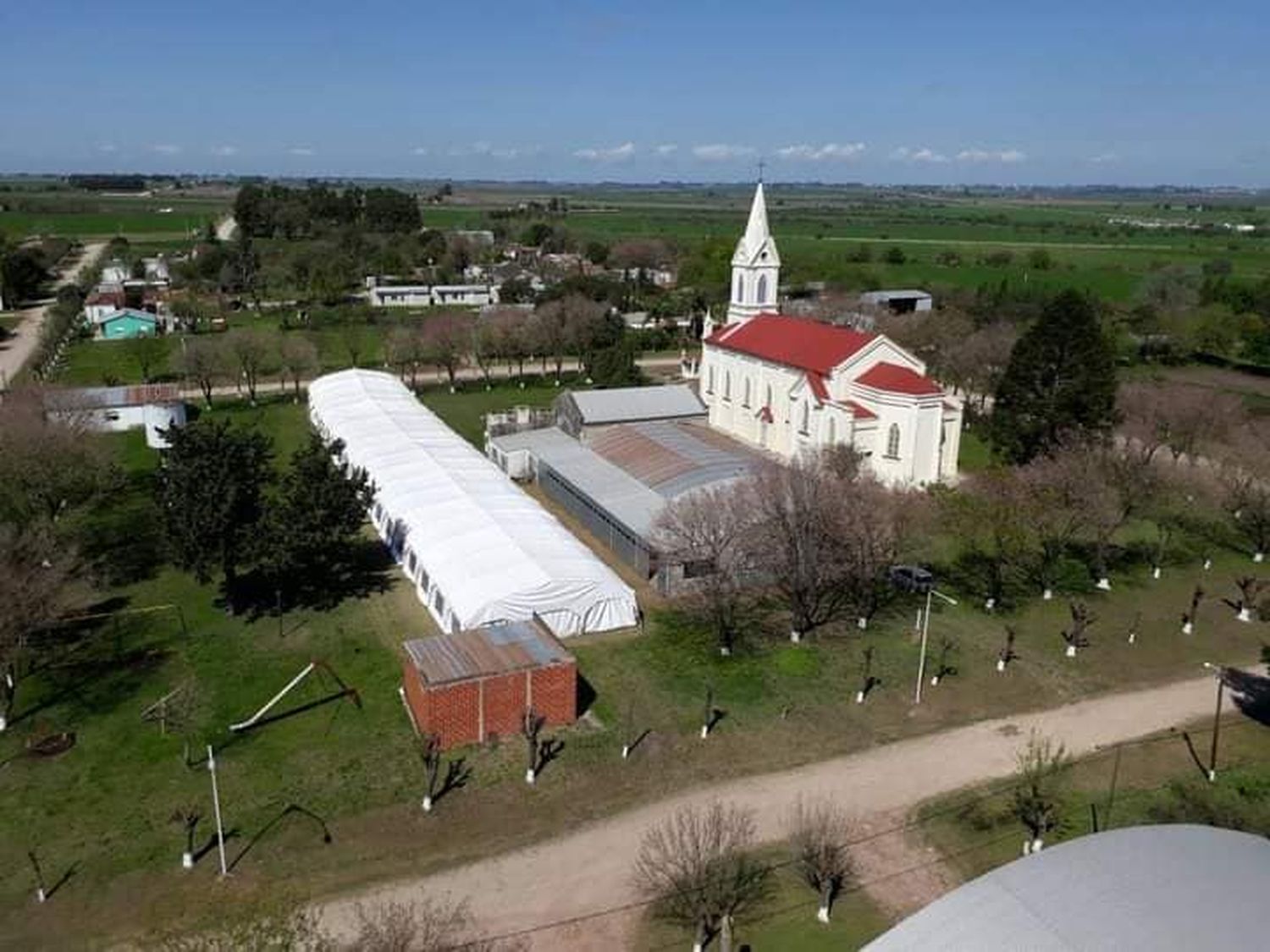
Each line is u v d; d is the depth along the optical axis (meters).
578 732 44.94
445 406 108.25
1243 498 71.12
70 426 69.94
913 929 23.38
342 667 50.75
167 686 48.66
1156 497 67.75
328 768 41.91
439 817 38.81
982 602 60.22
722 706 47.56
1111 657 53.72
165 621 55.69
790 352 88.19
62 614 53.16
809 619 55.47
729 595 56.47
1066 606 60.03
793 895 34.78
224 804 39.34
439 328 119.00
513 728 44.53
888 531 58.66
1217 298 164.00
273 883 34.72
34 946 31.81
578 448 82.12
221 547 52.94
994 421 87.06
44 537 55.09
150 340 127.00
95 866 35.66
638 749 43.69
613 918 33.50
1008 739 45.38
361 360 132.00
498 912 33.66
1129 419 85.00
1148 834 25.97
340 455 64.25
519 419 94.25
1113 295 187.12
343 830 37.91
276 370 112.81
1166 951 21.36
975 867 36.41
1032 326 89.25
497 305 168.38
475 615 50.75
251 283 199.38
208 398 106.19
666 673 50.72
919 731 45.81
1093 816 39.28
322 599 58.81
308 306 180.38
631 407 91.38
